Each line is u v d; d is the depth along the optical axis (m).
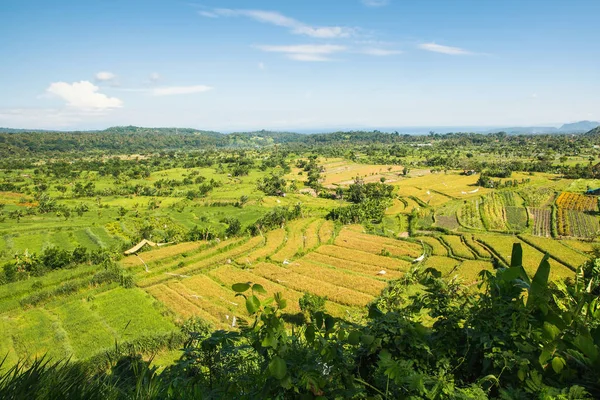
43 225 74.88
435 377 3.75
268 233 71.81
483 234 65.62
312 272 52.75
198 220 82.94
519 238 60.78
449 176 128.62
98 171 150.75
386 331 4.15
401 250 60.50
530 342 4.04
